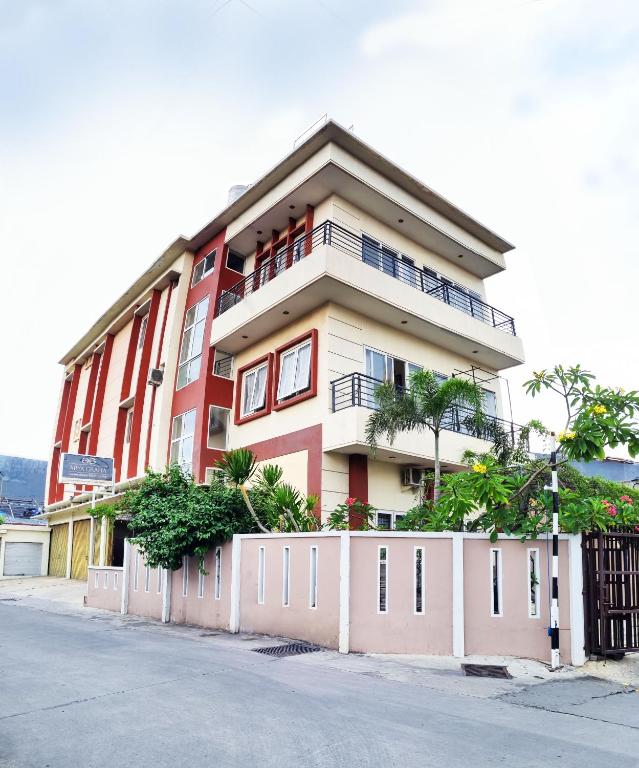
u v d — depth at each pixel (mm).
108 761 4902
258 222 20031
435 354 20406
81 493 27453
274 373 18812
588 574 9625
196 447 19719
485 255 22281
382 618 10109
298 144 18719
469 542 10203
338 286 16672
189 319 22219
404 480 17797
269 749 5172
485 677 8562
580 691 7852
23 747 5242
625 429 9203
